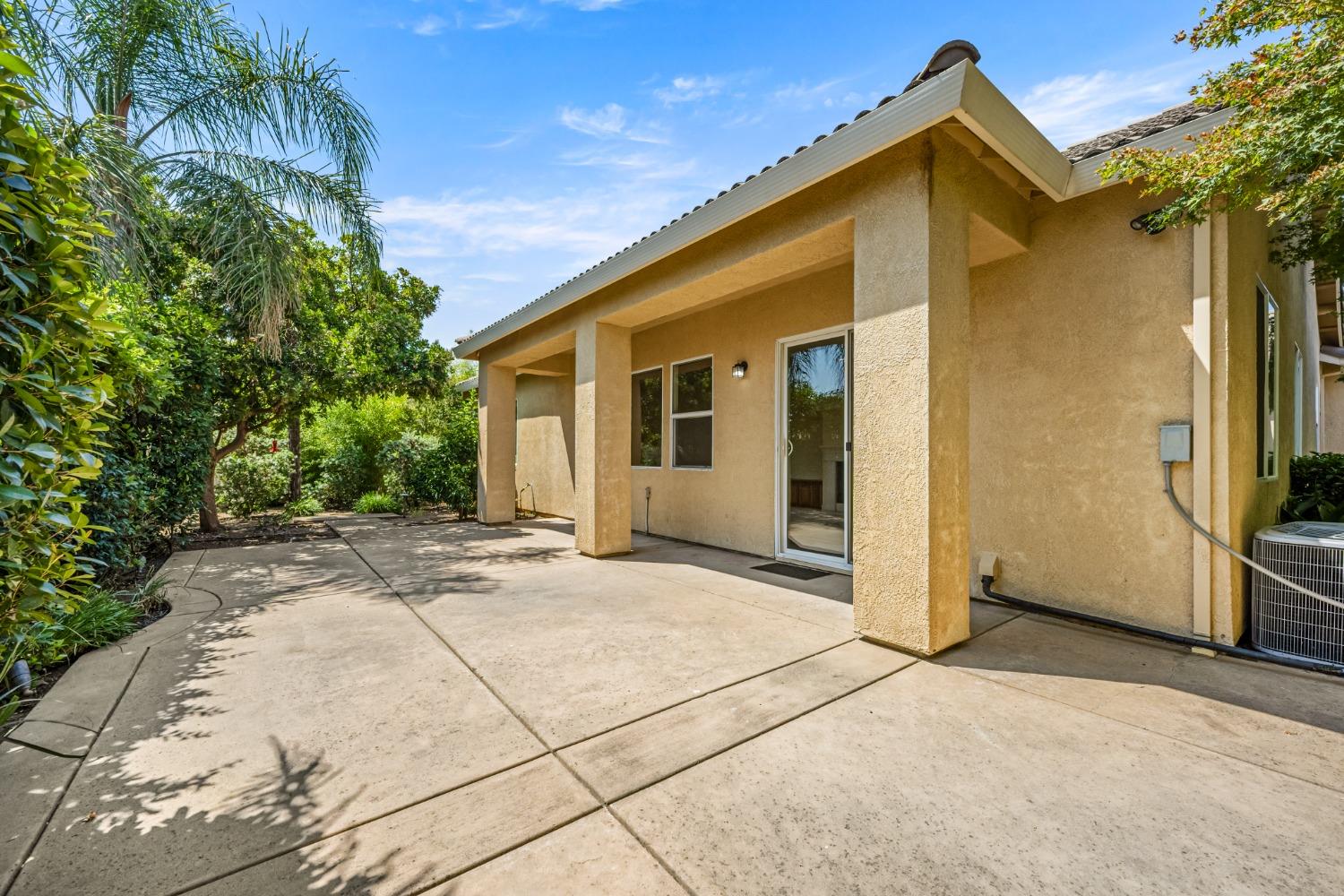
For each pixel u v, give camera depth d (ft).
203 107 20.75
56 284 6.39
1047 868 5.40
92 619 11.51
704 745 7.66
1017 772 7.00
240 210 20.61
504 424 32.32
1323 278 15.02
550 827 5.98
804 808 6.31
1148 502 12.02
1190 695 9.17
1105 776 6.92
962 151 11.59
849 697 9.13
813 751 7.51
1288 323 16.88
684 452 25.23
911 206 10.98
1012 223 13.12
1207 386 11.17
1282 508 15.66
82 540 7.69
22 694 9.21
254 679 9.78
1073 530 13.10
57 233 6.80
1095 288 12.75
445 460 36.86
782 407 20.49
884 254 11.46
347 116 22.12
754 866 5.43
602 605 14.53
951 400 11.25
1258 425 13.25
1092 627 12.58
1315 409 25.05
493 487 31.94
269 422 32.17
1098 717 8.45
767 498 21.09
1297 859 5.49
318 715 8.47
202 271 25.67
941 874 5.34
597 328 21.31
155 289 23.90
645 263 17.01
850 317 18.12
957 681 9.76
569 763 7.20
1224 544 10.90
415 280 41.52
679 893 5.09
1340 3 7.84
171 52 20.01
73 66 18.93
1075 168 11.97
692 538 24.54
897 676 9.95
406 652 11.11
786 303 20.18
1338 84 7.98
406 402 45.52
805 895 5.09
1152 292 11.94
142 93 20.39
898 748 7.58
